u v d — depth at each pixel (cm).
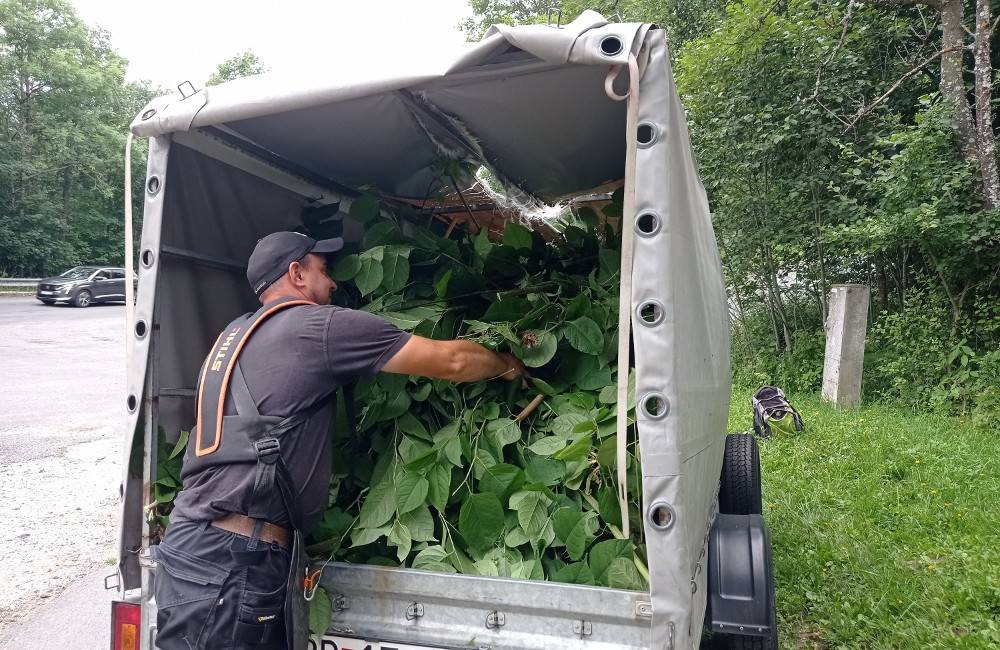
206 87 200
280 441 176
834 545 395
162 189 200
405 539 195
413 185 351
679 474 148
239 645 167
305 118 238
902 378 747
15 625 342
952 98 693
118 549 195
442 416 232
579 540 182
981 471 510
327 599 182
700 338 204
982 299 711
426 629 174
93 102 2969
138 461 197
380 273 250
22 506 494
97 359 1141
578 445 185
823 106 800
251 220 263
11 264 2691
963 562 370
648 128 153
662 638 149
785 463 557
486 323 236
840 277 927
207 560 170
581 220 340
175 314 223
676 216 165
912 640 301
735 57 820
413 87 182
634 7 1171
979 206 670
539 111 241
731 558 208
